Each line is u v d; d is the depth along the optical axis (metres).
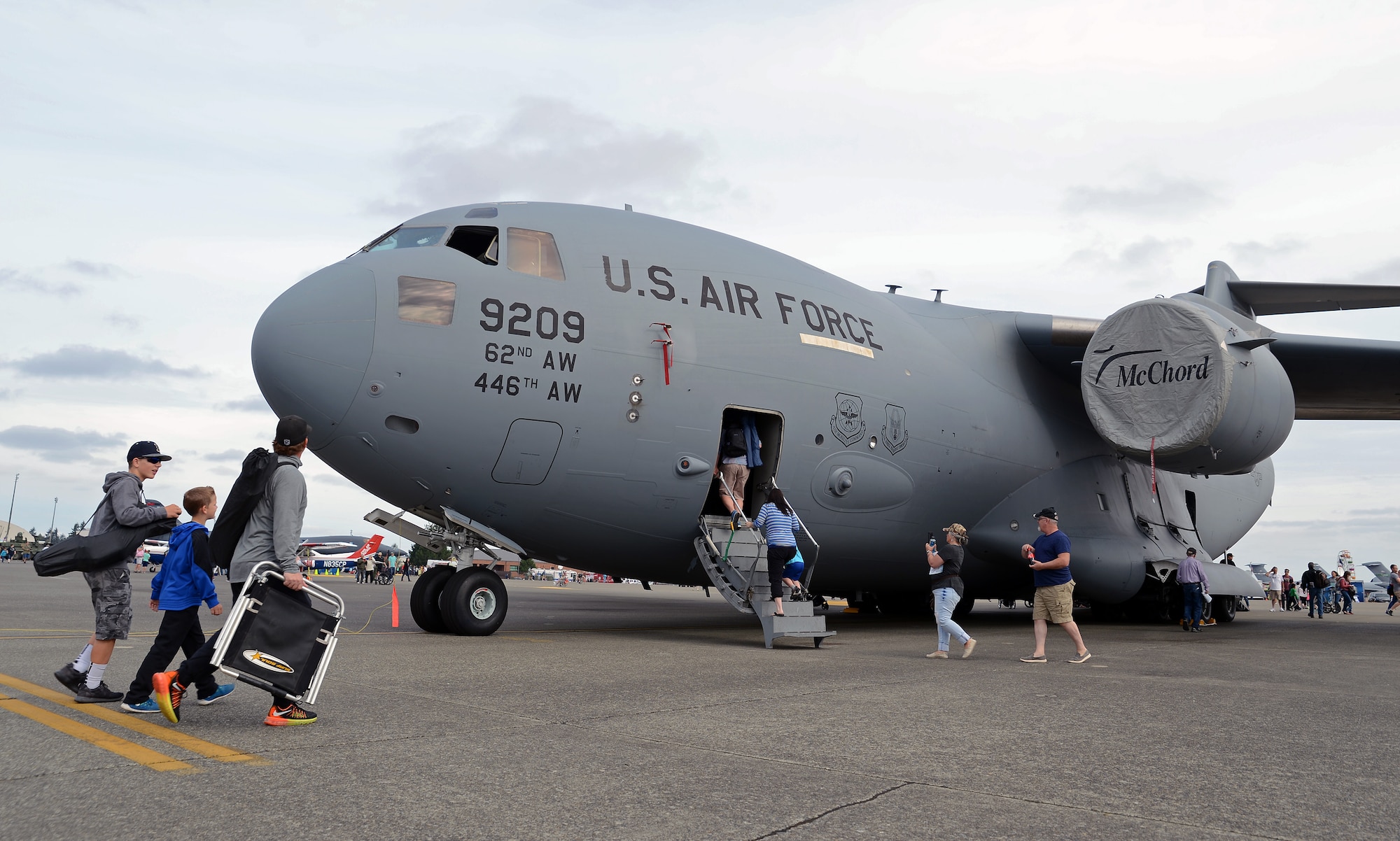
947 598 8.74
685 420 10.37
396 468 9.38
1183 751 4.38
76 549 4.95
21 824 2.95
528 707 5.35
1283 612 29.09
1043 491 14.29
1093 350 13.02
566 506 10.10
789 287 11.72
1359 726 5.14
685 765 3.91
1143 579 14.70
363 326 9.00
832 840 2.92
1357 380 14.88
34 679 6.08
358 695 5.65
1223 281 14.91
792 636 10.08
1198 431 11.88
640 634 11.04
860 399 11.77
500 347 9.41
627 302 10.20
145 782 3.47
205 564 4.96
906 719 5.17
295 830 2.92
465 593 9.86
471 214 10.22
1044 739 4.63
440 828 2.97
